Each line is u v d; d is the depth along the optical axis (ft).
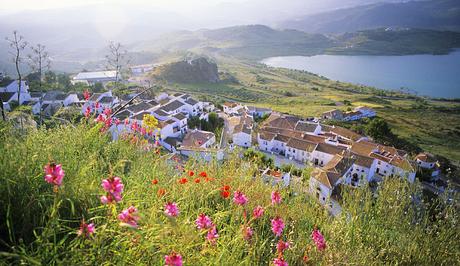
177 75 390.42
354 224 16.15
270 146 137.90
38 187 10.18
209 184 16.83
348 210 18.16
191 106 157.89
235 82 447.83
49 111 94.58
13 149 11.34
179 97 166.61
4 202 9.40
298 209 17.39
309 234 14.85
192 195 15.11
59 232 9.09
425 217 17.93
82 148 15.97
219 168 20.56
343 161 89.35
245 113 198.49
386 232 16.99
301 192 19.93
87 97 24.61
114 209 8.86
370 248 14.65
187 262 9.26
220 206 15.05
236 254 10.99
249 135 135.44
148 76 376.27
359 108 254.68
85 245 8.73
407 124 243.40
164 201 13.60
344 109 269.64
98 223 9.61
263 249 12.28
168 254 9.16
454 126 240.73
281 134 140.87
